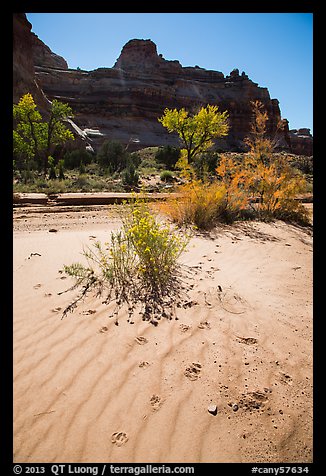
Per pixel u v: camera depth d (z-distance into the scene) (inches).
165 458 65.9
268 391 84.8
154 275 146.4
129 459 65.4
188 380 86.6
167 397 80.4
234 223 306.0
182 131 948.6
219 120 926.4
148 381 85.4
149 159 1371.8
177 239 166.6
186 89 3149.6
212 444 69.4
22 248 183.2
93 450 66.7
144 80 2979.8
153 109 2723.9
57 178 692.7
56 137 1077.8
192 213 272.7
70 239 206.2
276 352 101.6
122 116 2561.5
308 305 136.1
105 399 78.9
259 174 360.8
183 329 110.0
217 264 180.4
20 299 124.8
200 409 77.5
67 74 2672.2
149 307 123.4
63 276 146.0
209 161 818.2
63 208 367.2
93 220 307.7
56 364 90.3
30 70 1391.5
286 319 122.8
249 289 147.9
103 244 194.9
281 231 289.4
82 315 115.4
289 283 160.7
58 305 121.6
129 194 445.7
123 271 151.7
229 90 3270.2
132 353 96.1
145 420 73.7
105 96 2637.8
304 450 69.5
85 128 2377.0
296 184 354.0
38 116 1003.3
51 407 76.1
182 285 144.8
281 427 74.5
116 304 124.3
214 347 101.4
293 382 88.8
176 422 73.7
